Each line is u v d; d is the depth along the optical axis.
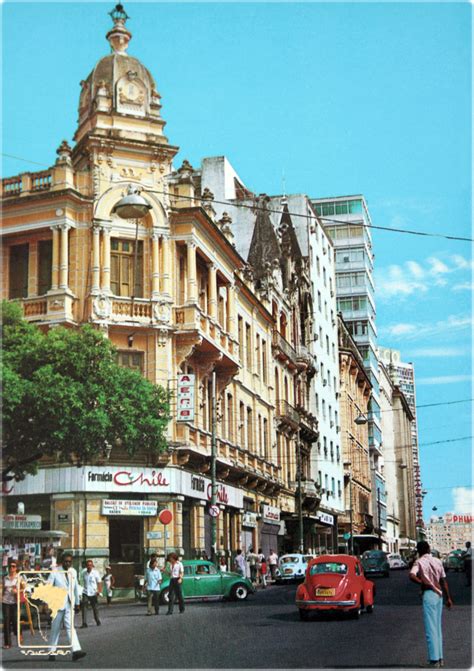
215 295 40.81
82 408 25.66
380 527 106.56
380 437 118.38
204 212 38.00
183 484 36.31
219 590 30.55
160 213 37.12
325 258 80.25
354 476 87.94
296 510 60.19
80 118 39.16
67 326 35.03
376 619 22.92
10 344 26.42
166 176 37.66
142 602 33.09
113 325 35.41
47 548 27.52
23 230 36.16
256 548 49.75
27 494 34.34
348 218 108.19
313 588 22.97
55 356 26.38
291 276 64.00
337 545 77.12
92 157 36.78
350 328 106.88
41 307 35.44
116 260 36.66
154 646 17.75
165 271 36.81
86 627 22.92
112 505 34.19
